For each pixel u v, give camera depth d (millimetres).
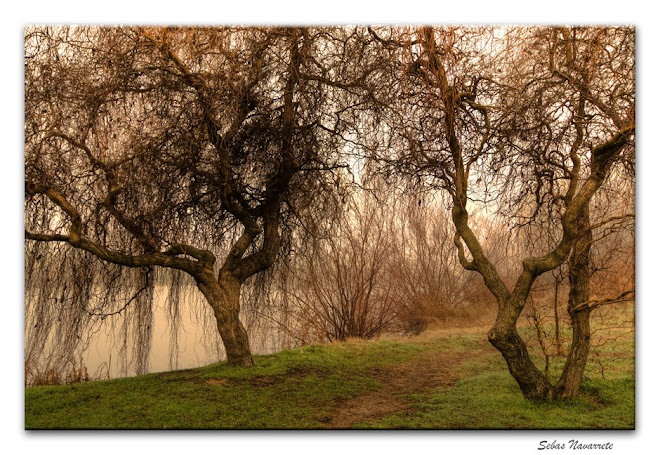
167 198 7043
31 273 7156
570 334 8688
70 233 6250
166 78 6570
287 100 7250
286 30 6883
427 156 6738
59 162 6434
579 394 5840
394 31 7070
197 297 9484
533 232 8336
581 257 5926
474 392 6488
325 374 7457
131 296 8156
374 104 7168
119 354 8336
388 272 15047
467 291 15805
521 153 6723
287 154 7461
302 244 9008
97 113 6316
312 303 12781
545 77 6160
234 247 7594
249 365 7574
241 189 7762
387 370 8023
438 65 6359
